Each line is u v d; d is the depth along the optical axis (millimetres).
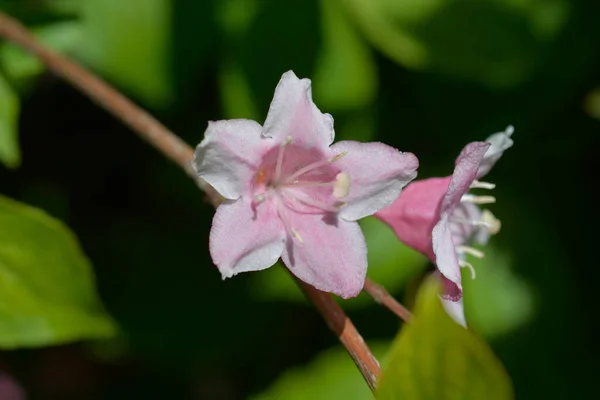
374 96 391
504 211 398
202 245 401
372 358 327
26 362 411
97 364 416
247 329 399
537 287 393
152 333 396
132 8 383
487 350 301
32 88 383
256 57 387
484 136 398
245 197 333
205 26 386
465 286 391
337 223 336
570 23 396
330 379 384
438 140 399
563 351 390
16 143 364
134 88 384
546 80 398
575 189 401
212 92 393
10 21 356
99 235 401
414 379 304
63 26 378
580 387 387
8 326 349
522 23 395
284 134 333
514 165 401
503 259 394
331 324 330
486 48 394
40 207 395
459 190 329
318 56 388
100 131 395
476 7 393
